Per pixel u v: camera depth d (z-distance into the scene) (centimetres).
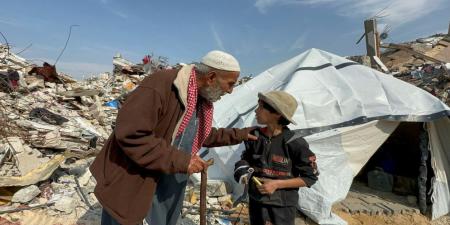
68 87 1080
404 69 1955
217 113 686
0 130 537
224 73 203
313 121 539
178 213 257
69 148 564
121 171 199
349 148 546
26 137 555
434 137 571
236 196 530
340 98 575
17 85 870
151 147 184
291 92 573
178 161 187
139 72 1623
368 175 661
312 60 681
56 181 481
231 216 472
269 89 668
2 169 447
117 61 1675
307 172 275
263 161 282
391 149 726
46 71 1066
